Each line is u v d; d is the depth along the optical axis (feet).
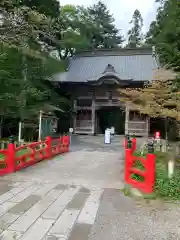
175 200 17.06
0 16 27.14
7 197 17.26
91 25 99.04
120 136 68.33
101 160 32.71
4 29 27.55
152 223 13.69
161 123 66.95
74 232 12.35
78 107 73.26
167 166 22.93
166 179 19.57
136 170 19.65
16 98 40.83
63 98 69.36
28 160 29.35
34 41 41.11
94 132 72.59
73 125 73.46
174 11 45.62
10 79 40.96
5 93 39.70
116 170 26.58
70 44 59.16
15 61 42.22
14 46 31.04
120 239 11.90
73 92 73.15
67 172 25.34
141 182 19.27
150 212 15.15
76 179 22.49
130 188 19.12
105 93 71.26
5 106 40.81
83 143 52.85
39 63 48.08
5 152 24.57
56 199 17.02
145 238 12.10
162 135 63.87
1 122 45.78
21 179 22.13
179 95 28.17
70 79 72.43
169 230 12.94
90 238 11.85
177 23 44.60
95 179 22.59
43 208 15.30
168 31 50.31
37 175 23.72
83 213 14.70
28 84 44.75
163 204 16.44
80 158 34.01
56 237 11.78
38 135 45.50
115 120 83.82
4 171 24.17
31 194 18.02
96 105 71.97
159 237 12.23
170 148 31.65
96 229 12.76
